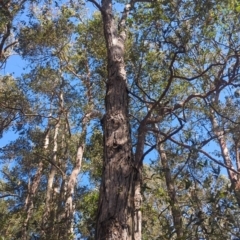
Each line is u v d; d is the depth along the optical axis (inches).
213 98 387.9
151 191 325.4
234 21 324.8
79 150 588.7
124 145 201.5
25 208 612.4
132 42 348.8
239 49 343.9
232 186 203.5
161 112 270.8
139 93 392.5
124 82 234.8
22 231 418.0
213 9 295.9
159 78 394.6
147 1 317.4
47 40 542.3
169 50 294.7
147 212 346.9
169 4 291.6
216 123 385.7
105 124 212.7
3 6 405.4
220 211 201.5
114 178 187.9
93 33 557.6
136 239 231.5
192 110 393.7
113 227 170.4
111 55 251.8
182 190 311.9
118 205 177.8
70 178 558.3
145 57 358.0
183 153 324.8
